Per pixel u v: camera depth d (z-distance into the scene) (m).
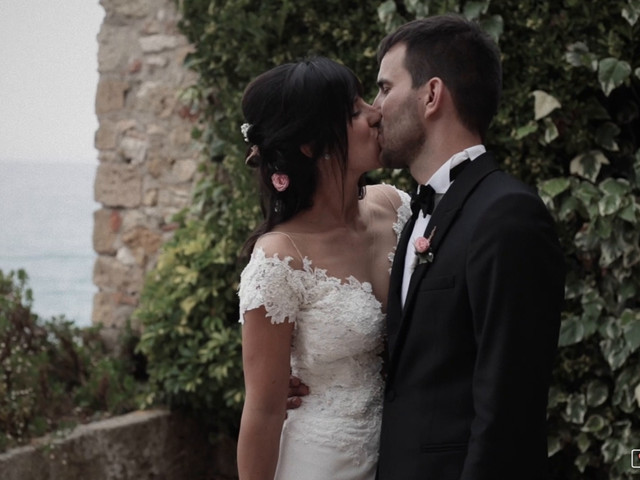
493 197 1.69
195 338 4.02
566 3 3.09
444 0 3.21
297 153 1.98
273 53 3.75
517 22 3.18
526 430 1.57
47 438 3.58
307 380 2.04
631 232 3.07
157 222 4.58
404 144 1.87
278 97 1.96
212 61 3.97
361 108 2.02
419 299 1.76
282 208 2.04
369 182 3.53
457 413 1.70
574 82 3.16
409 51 1.85
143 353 4.41
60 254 18.09
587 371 3.24
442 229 1.76
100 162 4.73
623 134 3.24
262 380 1.90
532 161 3.25
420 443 1.74
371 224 2.18
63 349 4.20
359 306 1.98
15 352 3.80
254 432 1.90
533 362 1.58
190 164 4.49
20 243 19.03
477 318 1.63
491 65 1.84
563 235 3.24
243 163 3.94
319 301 1.96
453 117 1.82
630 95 3.18
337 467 1.99
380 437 1.91
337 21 3.59
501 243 1.62
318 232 2.03
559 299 1.64
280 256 1.93
